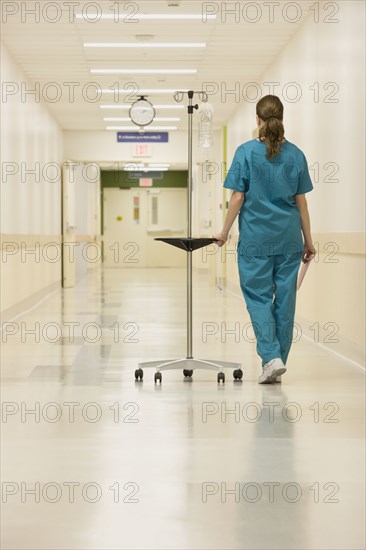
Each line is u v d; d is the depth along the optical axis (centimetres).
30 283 1398
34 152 1489
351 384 643
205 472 397
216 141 2100
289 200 646
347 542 305
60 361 762
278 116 645
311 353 831
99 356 793
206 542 304
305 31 1038
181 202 3178
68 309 1341
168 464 411
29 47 1187
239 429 488
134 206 3178
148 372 703
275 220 641
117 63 1305
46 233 1688
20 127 1313
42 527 321
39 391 613
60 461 416
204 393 604
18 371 706
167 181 3172
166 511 339
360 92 759
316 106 968
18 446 447
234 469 402
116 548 298
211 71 1376
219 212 2036
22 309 1293
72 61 1286
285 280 651
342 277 814
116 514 335
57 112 1806
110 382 651
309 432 480
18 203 1286
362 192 748
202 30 1105
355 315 760
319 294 930
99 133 2108
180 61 1297
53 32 1107
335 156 866
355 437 468
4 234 1127
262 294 649
